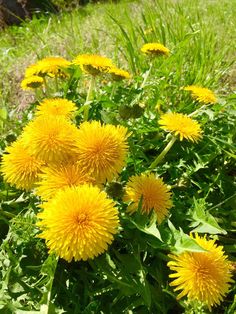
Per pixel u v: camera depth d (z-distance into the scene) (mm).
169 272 208
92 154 181
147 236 200
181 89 340
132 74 417
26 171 195
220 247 192
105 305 197
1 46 699
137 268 193
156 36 446
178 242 188
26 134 189
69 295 193
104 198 172
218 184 256
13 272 198
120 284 191
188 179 252
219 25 556
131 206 199
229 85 417
